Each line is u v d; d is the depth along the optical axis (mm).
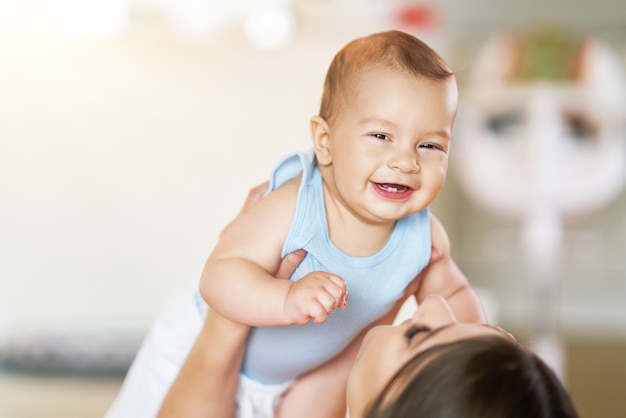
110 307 3709
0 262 3719
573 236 4094
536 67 3445
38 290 3719
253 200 1228
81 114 3676
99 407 2594
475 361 767
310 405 1294
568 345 3582
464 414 738
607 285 4082
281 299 1011
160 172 3682
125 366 2943
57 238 3713
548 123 3439
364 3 3586
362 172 1037
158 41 3621
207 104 3652
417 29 3662
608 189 3514
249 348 1235
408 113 1021
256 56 3592
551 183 3484
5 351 3080
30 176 3699
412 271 1167
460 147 3570
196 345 1227
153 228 3695
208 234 3678
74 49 3635
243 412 1298
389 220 1072
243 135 3625
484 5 3900
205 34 3547
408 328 880
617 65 3836
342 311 1159
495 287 4121
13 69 3650
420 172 1039
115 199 3699
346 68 1077
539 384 768
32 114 3676
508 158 3502
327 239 1119
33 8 3600
